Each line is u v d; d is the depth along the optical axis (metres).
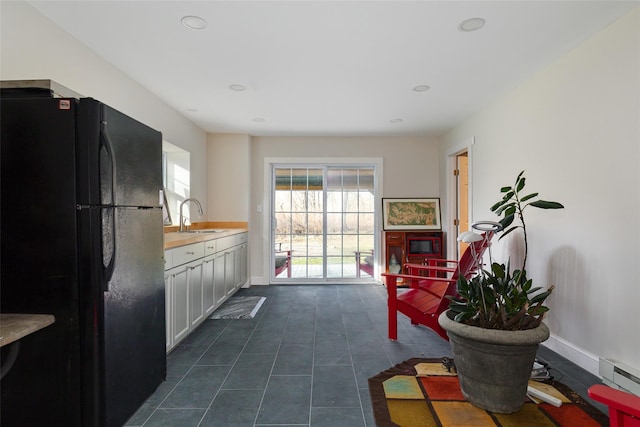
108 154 1.44
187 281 2.67
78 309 1.41
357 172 4.99
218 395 1.89
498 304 1.78
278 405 1.79
